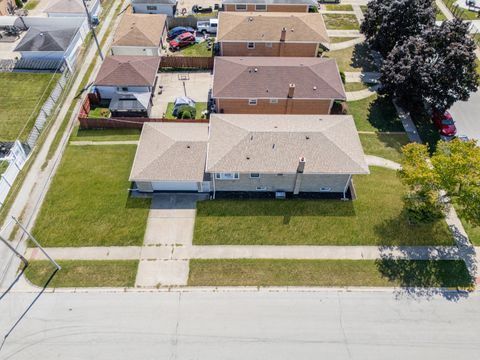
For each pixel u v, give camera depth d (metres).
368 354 24.14
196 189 32.84
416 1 42.00
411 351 24.27
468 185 26.91
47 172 34.28
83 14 52.72
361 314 25.89
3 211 31.20
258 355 23.97
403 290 27.12
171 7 54.66
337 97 38.44
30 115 40.06
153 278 27.45
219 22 47.22
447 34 37.75
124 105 39.41
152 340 24.52
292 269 28.06
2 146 35.44
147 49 47.16
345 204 32.09
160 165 31.64
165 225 30.47
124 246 29.17
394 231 30.36
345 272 27.97
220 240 29.62
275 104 39.34
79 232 29.88
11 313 25.59
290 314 25.81
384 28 43.16
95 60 47.91
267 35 45.38
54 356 23.75
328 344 24.50
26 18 51.38
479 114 41.00
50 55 45.50
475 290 27.17
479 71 45.09
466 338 24.83
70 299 26.30
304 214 31.36
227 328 25.09
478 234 30.34
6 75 44.56
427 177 27.33
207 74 46.53
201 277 27.55
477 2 60.62
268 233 30.09
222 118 34.66
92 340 24.47
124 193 32.59
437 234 30.22
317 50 46.66
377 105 42.25
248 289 26.98
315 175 31.23
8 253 28.62
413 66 36.38
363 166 30.88
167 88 44.31
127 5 58.91
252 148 31.23
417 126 39.72
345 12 58.25
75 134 38.09
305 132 32.09
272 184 32.12
